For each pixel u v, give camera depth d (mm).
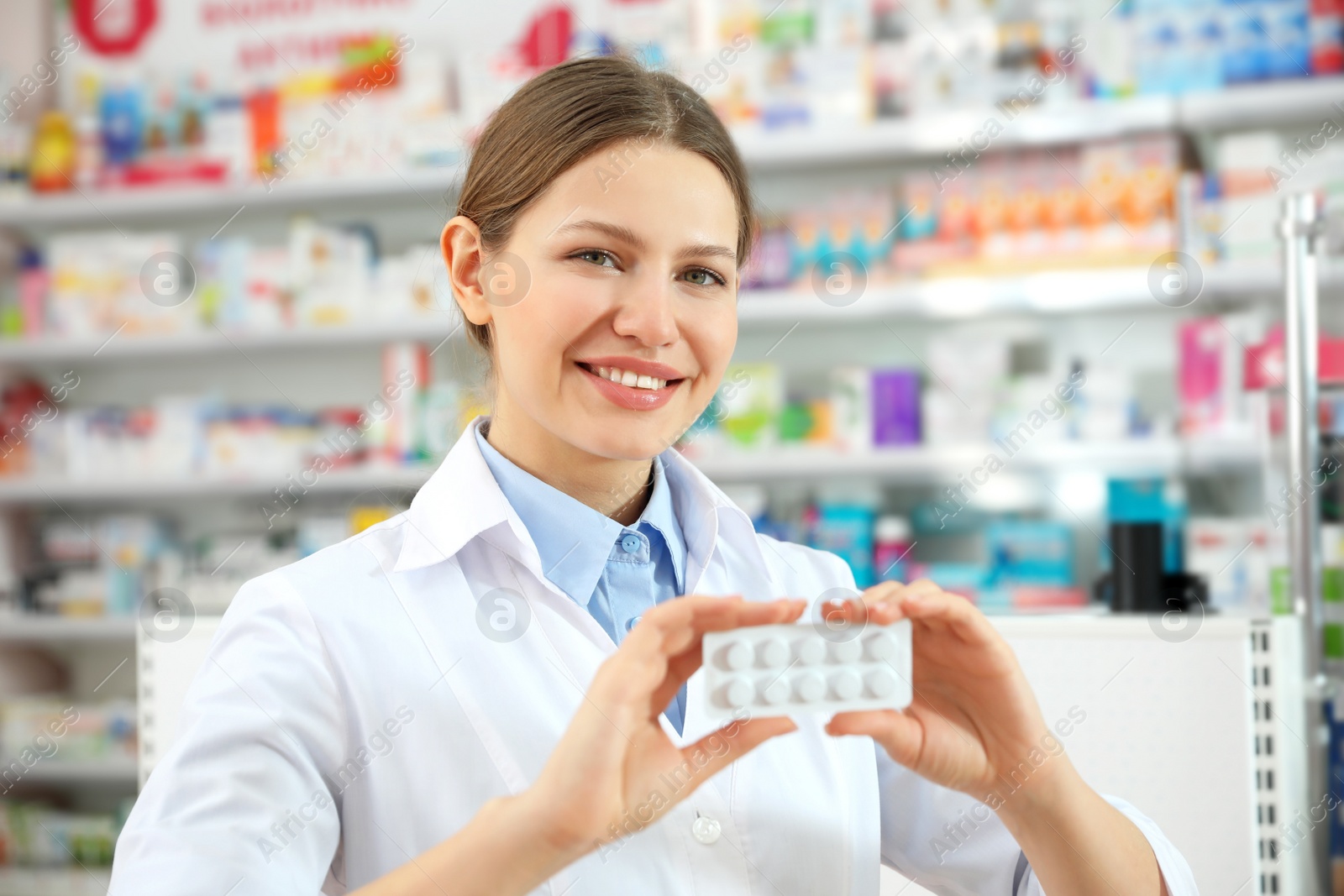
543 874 709
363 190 3297
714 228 871
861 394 2984
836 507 2979
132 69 3682
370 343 3297
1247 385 2754
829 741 992
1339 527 2047
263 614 885
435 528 956
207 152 3393
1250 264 2760
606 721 697
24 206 3453
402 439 3209
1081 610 1611
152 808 799
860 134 3008
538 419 885
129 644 3586
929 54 2998
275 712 830
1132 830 901
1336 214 1756
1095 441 2842
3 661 3414
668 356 866
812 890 924
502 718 882
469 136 3201
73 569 3416
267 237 3652
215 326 3322
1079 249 2867
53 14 3664
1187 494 3023
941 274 2945
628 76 893
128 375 3676
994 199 2936
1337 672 1814
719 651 753
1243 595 2740
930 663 842
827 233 3018
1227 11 2826
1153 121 2885
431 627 912
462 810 865
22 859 3271
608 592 985
